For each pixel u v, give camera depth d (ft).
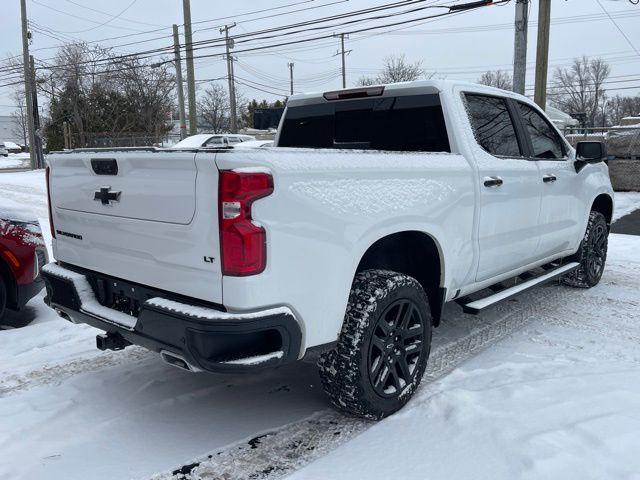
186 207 9.26
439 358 14.14
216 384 13.05
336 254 9.91
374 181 10.69
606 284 21.67
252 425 11.12
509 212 14.64
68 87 138.00
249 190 8.70
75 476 9.45
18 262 17.11
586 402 11.14
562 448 9.45
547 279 16.99
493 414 10.71
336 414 11.56
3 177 80.84
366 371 10.50
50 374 13.73
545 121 17.44
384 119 14.80
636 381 12.22
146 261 10.22
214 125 197.88
